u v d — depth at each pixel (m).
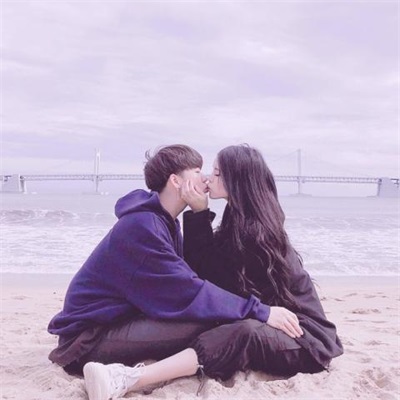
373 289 7.21
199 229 2.61
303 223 15.59
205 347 2.37
